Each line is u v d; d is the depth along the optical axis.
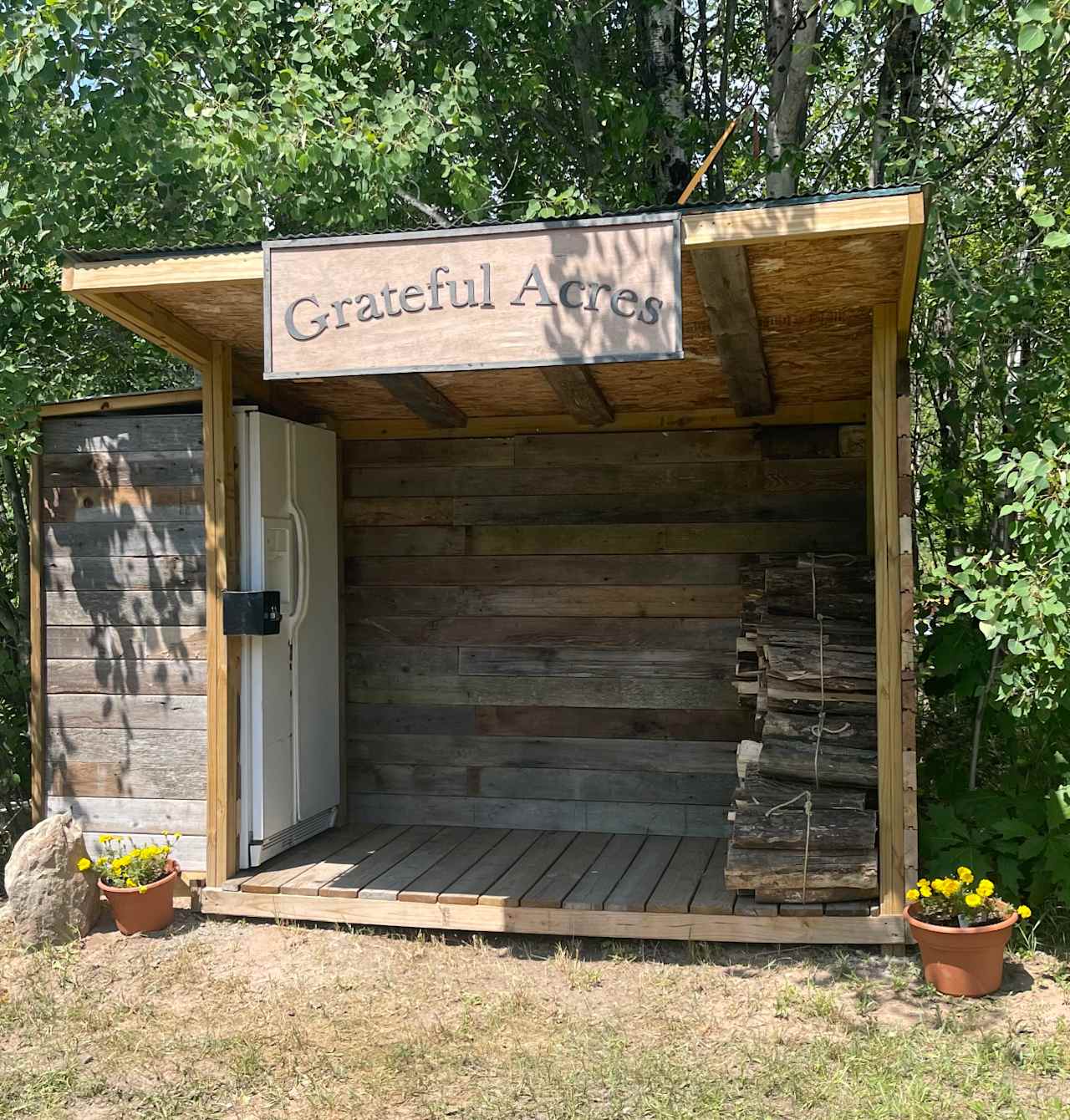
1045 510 5.03
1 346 7.26
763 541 6.52
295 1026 4.49
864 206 4.02
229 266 4.67
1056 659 4.94
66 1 6.32
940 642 6.10
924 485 7.38
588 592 6.75
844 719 5.36
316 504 6.56
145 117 6.88
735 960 5.00
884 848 4.93
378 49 8.05
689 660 6.60
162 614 5.92
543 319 4.32
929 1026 4.28
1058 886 5.29
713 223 4.15
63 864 5.40
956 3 5.70
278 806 6.04
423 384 5.83
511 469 6.88
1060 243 5.66
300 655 6.33
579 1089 3.91
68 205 6.85
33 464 6.08
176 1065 4.22
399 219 8.98
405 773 6.98
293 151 7.01
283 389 6.24
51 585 6.05
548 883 5.54
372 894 5.40
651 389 6.06
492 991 4.77
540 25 8.50
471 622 6.91
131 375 9.12
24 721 7.54
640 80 9.58
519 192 9.46
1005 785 5.84
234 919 5.62
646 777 6.64
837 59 8.90
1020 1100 3.75
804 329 5.10
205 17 7.57
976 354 7.70
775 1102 3.79
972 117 8.23
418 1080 4.04
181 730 5.89
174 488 5.93
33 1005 4.73
